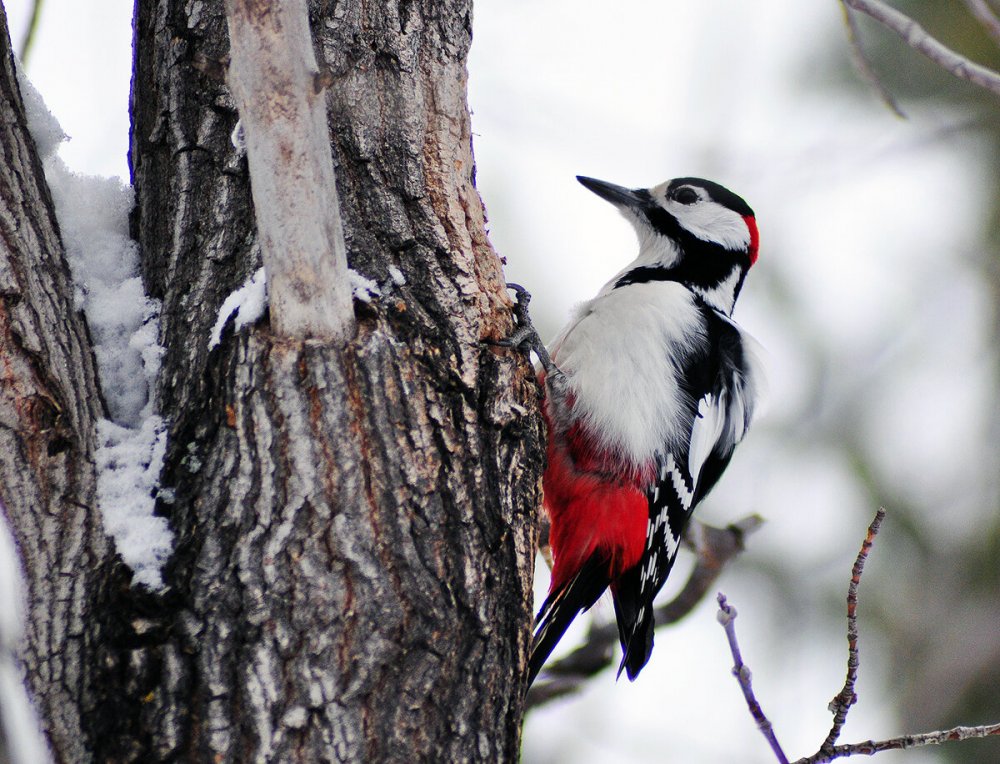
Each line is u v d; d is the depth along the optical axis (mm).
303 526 5531
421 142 6598
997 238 14617
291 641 5438
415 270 6266
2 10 6031
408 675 5559
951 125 14055
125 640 5398
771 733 7039
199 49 6438
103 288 6242
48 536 5477
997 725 6660
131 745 5312
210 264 6141
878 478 14117
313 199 5363
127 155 6949
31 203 5887
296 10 5137
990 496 14117
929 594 13719
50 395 5570
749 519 9938
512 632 5961
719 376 9523
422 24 6758
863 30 14484
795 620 13539
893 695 13336
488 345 6309
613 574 9016
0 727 4109
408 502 5691
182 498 5645
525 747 11047
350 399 5680
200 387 5820
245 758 5336
